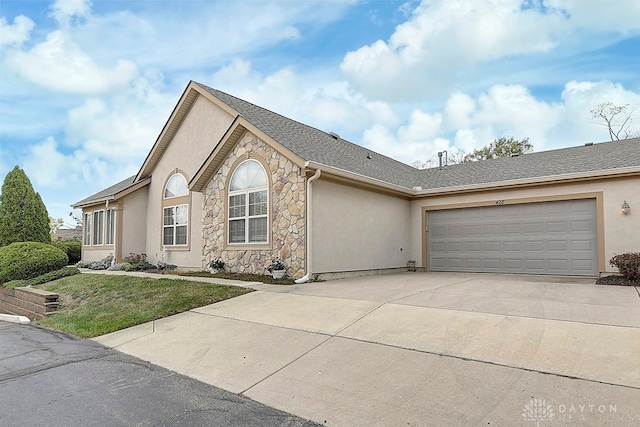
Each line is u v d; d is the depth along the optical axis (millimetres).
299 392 4121
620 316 5484
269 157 11141
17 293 10898
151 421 3564
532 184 12266
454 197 14016
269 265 10844
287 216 10555
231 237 12062
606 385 3617
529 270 12461
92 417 3668
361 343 5246
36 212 17938
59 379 4754
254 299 8102
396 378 4195
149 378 4742
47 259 13570
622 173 10695
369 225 12609
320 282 10008
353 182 11500
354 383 4191
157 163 16734
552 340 4703
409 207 15000
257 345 5594
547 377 3869
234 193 12055
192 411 3775
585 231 11523
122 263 15703
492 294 7598
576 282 9648
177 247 15289
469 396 3676
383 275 12305
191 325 6828
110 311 8367
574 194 11664
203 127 14898
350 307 6883
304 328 6059
